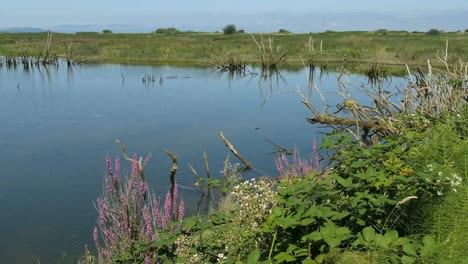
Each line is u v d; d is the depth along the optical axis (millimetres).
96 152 13438
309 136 14938
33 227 8211
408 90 10234
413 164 4684
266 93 24922
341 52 43906
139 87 27375
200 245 4508
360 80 27516
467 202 3789
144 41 57781
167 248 4371
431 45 42688
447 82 9242
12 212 8953
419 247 3287
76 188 10367
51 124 17359
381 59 39031
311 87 26266
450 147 5195
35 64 41594
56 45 54188
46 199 9680
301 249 3379
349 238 3582
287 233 3662
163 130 16281
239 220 4645
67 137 15305
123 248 5707
